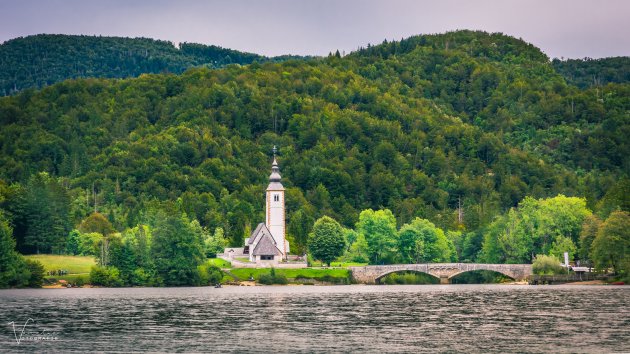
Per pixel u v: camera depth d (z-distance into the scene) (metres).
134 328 182.75
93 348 156.38
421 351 152.12
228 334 173.38
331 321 195.25
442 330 178.00
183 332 176.25
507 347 155.50
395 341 163.00
